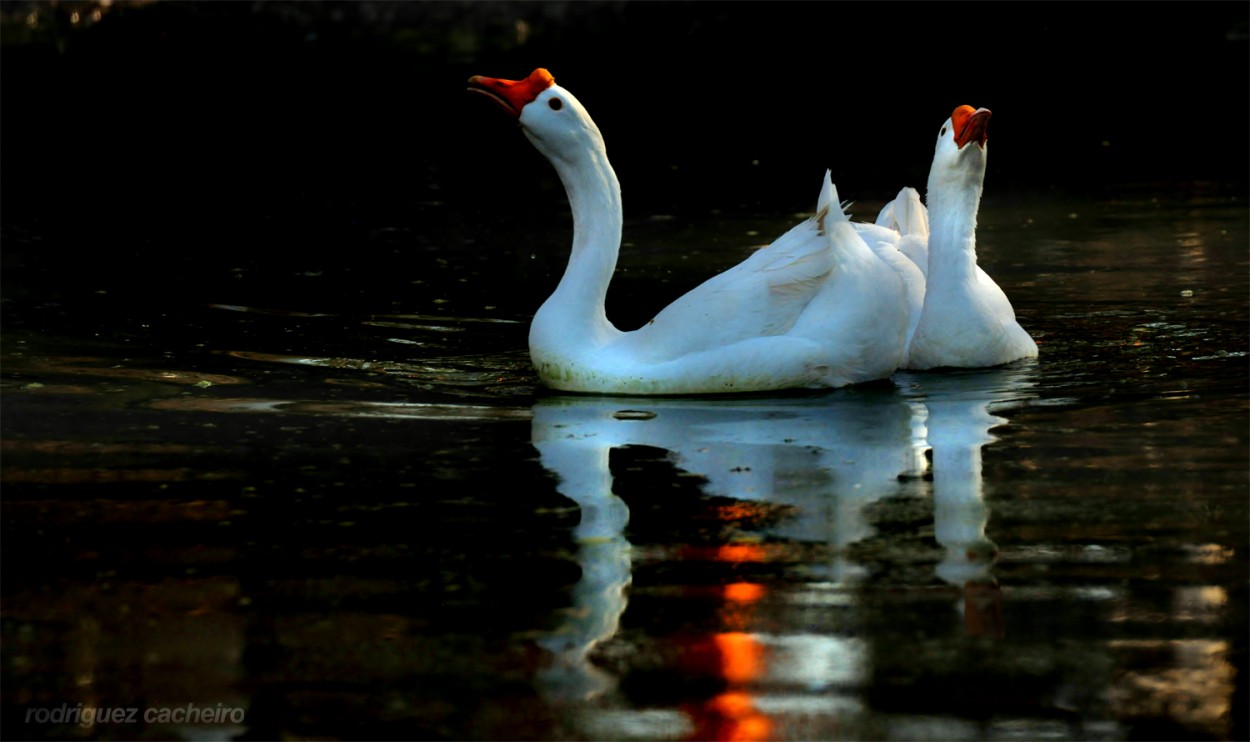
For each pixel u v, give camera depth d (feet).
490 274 54.75
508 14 115.75
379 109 90.74
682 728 21.34
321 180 73.72
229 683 22.67
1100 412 35.53
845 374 39.24
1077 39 103.81
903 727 21.29
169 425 35.63
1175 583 25.53
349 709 21.94
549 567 26.66
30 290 51.90
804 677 22.56
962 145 40.16
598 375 38.83
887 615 24.64
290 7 117.39
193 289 52.21
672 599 25.34
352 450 33.53
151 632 24.36
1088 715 21.50
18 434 34.86
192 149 80.89
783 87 95.04
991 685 22.33
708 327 38.88
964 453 32.63
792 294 39.24
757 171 74.23
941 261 41.11
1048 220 62.28
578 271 39.93
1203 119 83.15
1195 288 49.47
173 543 27.99
